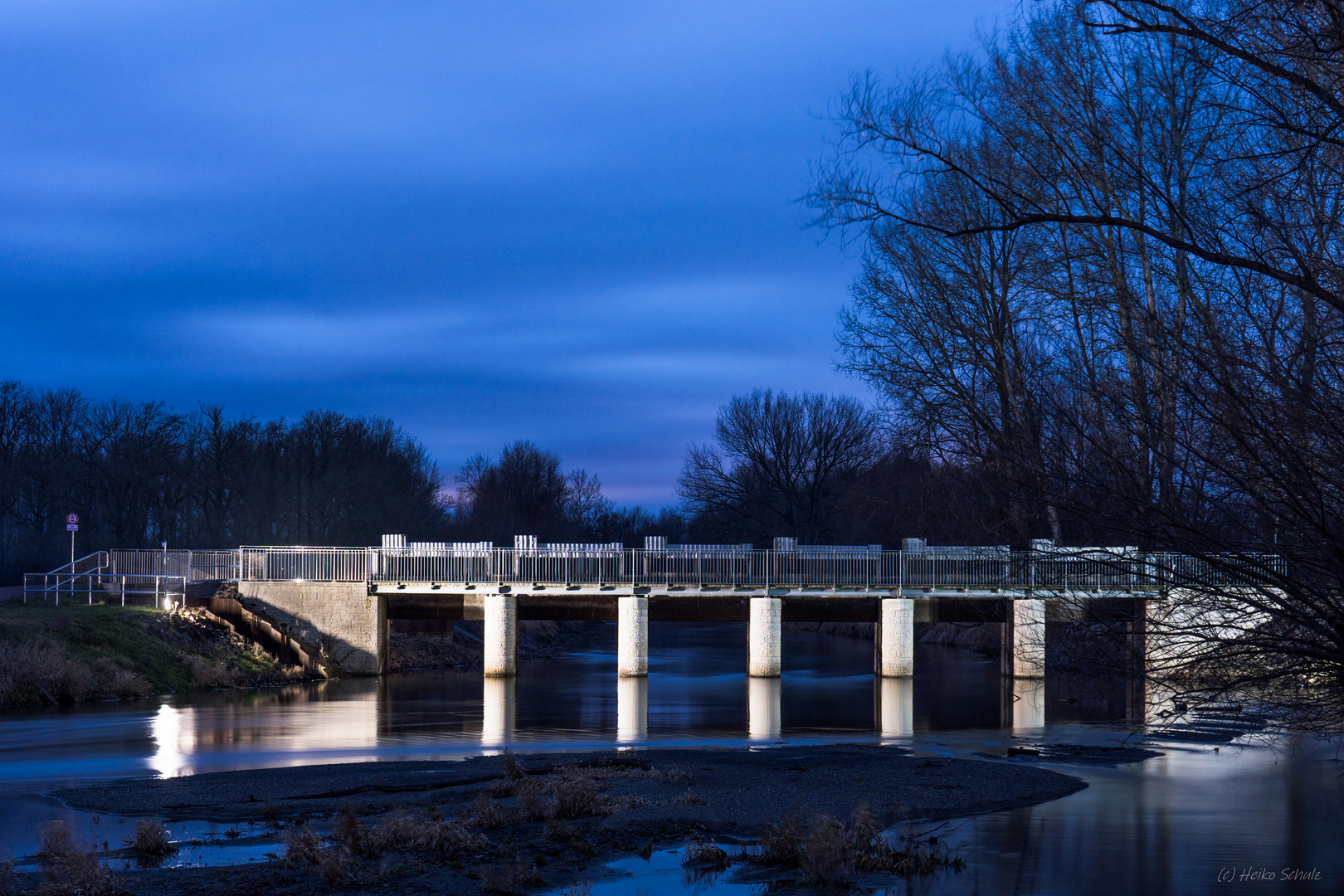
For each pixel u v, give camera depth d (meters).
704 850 17.39
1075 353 13.49
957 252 29.20
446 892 15.47
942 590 45.38
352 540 88.62
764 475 91.50
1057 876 16.42
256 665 45.34
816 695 42.16
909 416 29.80
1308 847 18.16
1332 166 11.98
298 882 15.88
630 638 45.88
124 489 86.50
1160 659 12.95
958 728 33.50
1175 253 12.84
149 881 15.92
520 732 32.47
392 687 44.38
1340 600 11.60
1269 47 12.04
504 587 46.69
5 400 94.44
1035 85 17.62
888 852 17.31
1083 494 12.78
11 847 18.12
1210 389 11.66
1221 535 12.04
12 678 36.16
